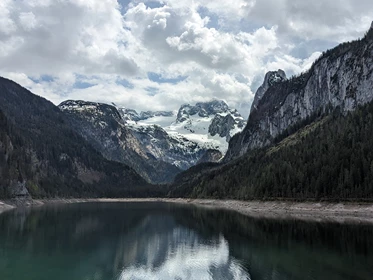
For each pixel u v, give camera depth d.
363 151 155.62
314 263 58.12
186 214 153.12
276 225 104.81
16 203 198.88
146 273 54.84
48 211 165.12
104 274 54.09
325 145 186.62
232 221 120.75
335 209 139.75
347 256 62.50
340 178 147.75
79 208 194.25
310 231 90.50
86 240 81.62
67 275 53.00
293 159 191.62
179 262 61.41
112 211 171.38
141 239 84.00
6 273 53.47
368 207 131.00
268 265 57.91
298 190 164.25
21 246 73.56
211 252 69.25
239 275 53.03
